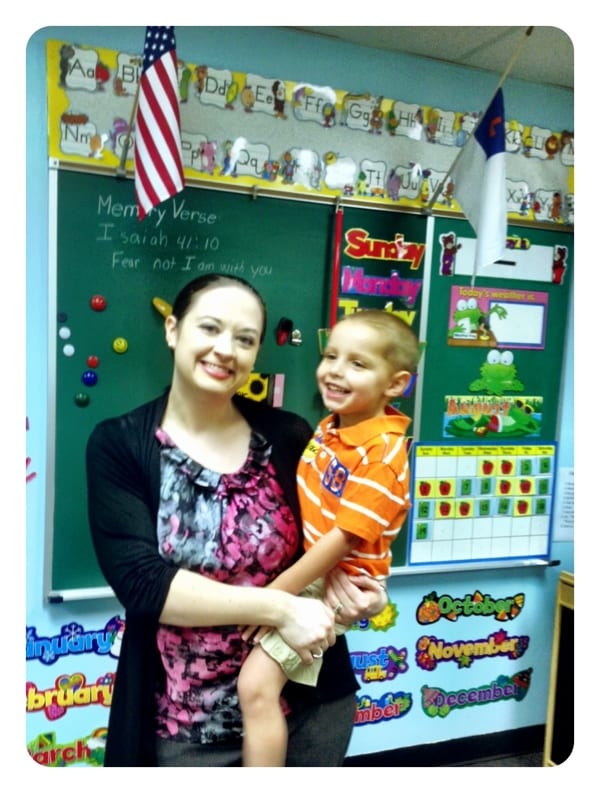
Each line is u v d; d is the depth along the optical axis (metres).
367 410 1.21
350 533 1.12
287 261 1.42
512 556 1.69
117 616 1.42
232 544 1.20
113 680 1.43
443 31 1.40
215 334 1.20
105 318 1.33
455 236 1.54
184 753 1.24
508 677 1.75
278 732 1.16
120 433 1.23
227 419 1.28
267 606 1.12
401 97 1.48
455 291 1.56
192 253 1.36
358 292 1.48
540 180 1.61
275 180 1.40
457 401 1.59
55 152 1.27
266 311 1.42
